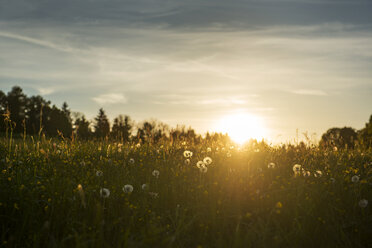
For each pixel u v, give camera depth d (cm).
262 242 393
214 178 581
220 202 462
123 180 584
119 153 827
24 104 7931
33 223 434
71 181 532
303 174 570
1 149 790
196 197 502
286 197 492
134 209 469
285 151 820
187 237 416
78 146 886
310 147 848
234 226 441
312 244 403
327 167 650
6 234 421
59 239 412
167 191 527
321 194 504
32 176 570
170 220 461
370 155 830
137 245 367
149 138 1014
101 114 7500
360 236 424
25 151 769
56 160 700
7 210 457
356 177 536
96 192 514
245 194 514
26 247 396
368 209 480
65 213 459
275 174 603
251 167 650
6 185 507
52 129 5928
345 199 501
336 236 412
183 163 704
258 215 461
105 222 438
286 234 416
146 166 680
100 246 378
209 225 439
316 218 446
